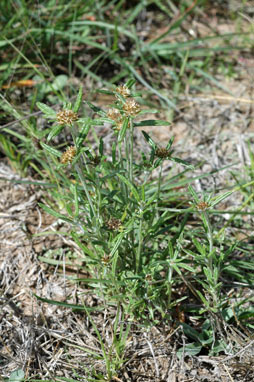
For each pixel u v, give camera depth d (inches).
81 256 36.7
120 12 51.5
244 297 35.6
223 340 33.7
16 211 38.5
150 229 33.4
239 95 44.8
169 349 33.9
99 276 34.4
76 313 35.1
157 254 34.5
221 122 43.3
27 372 33.1
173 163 41.0
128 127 31.8
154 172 40.4
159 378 33.3
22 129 41.5
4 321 34.7
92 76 43.5
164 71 46.5
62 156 31.1
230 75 46.7
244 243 36.8
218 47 45.8
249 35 50.1
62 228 37.8
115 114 31.8
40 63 44.3
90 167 34.5
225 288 36.0
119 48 47.4
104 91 32.1
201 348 34.2
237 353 32.9
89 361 33.6
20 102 42.5
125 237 33.7
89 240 32.5
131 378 33.3
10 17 44.4
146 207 32.7
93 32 47.8
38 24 44.4
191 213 38.5
